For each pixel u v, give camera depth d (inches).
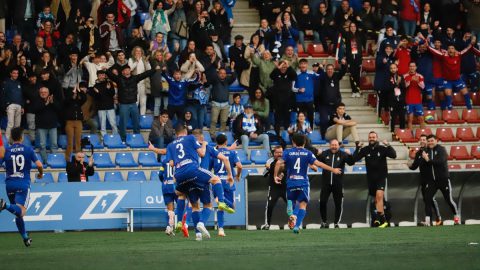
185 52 2571.4
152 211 2171.5
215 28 2800.2
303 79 2573.8
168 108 2527.1
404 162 2588.6
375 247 1306.6
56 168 2422.5
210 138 2566.4
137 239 1689.2
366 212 2247.8
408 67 2755.9
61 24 2758.4
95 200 2127.2
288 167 1758.1
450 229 1891.0
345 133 2556.6
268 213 2121.1
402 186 2253.9
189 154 1485.0
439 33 2881.4
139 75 2497.5
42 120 2410.2
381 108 2736.2
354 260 1065.5
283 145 2485.2
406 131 2669.8
